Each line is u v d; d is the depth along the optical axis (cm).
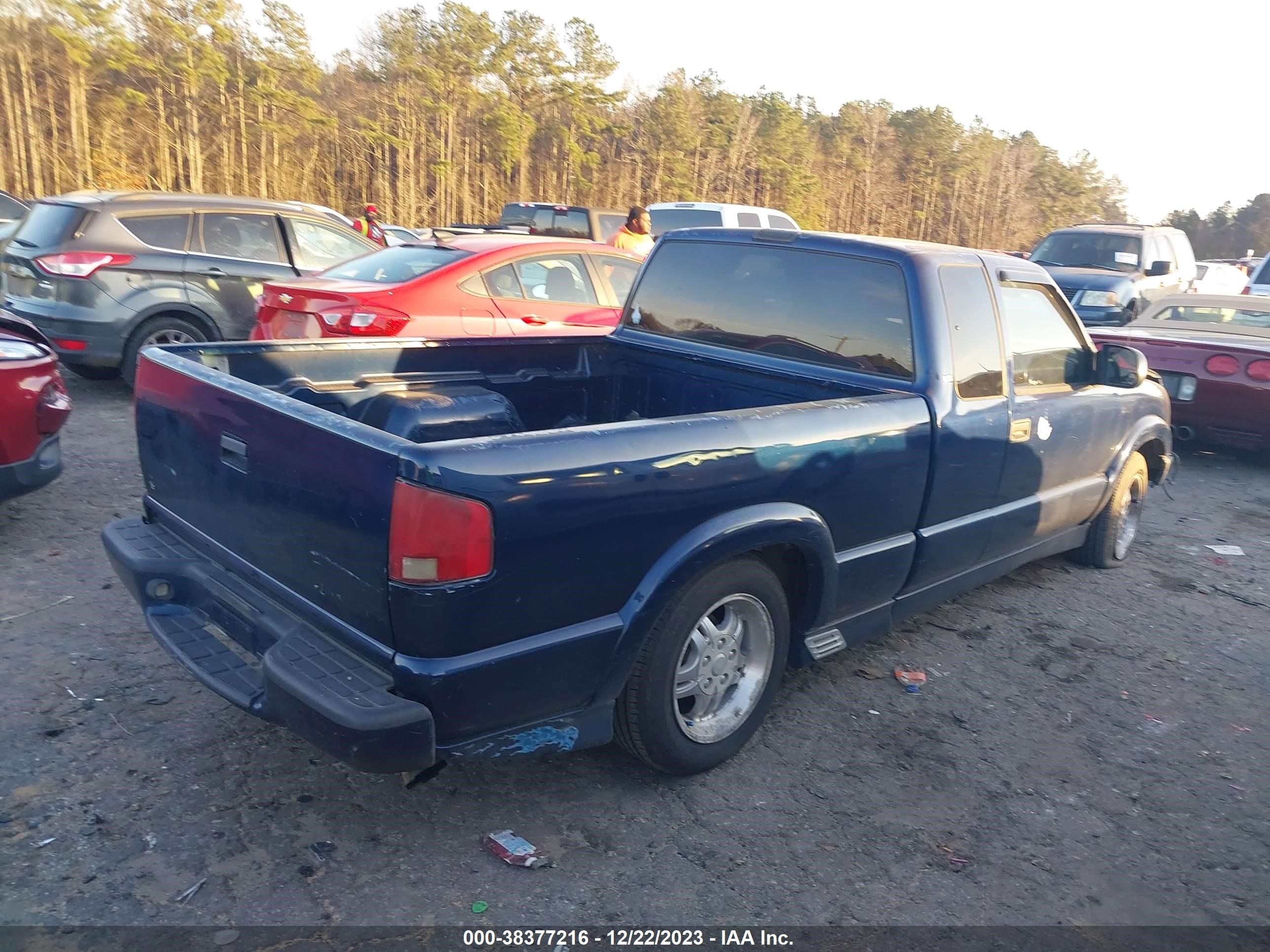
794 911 280
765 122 7962
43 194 4709
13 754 326
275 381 389
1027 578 573
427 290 691
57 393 503
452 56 6438
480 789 329
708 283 464
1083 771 368
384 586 255
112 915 259
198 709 363
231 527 315
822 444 338
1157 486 789
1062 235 1538
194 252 855
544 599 272
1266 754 389
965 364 400
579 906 276
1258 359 778
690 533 303
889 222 9056
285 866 284
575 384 486
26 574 474
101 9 4747
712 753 342
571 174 6900
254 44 5381
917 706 410
